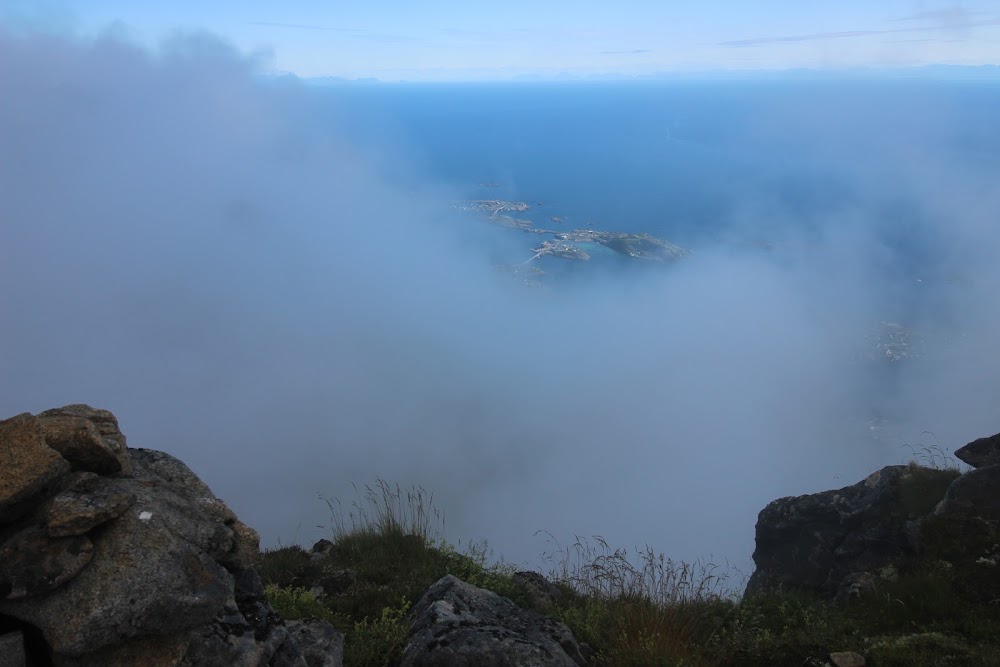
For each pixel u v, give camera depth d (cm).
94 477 412
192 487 471
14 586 349
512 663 527
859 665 612
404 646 577
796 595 891
